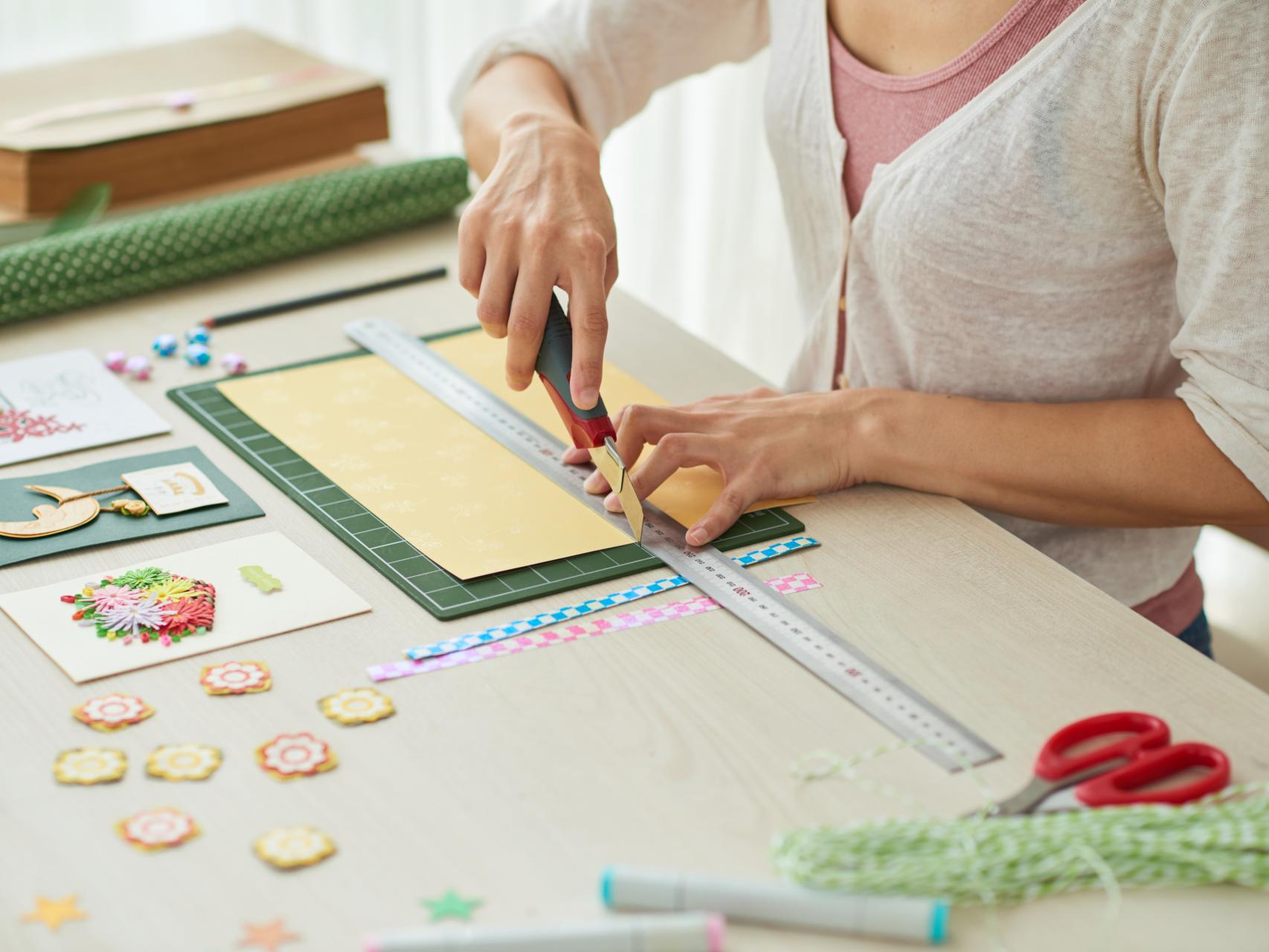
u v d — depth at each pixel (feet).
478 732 2.25
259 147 4.67
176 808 2.06
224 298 3.94
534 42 4.25
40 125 4.42
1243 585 4.82
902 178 3.32
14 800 2.07
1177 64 2.83
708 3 4.24
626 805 2.10
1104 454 3.00
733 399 3.22
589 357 2.91
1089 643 2.53
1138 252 3.19
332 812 2.06
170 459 3.06
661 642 2.50
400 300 3.95
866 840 1.96
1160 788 2.15
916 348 3.51
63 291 3.74
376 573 2.68
